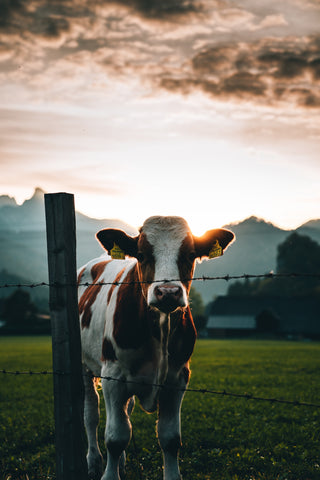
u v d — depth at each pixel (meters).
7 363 29.81
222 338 99.44
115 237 5.71
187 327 5.64
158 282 5.03
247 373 21.59
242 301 109.81
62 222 4.55
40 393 15.41
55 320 4.61
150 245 5.42
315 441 8.16
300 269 137.50
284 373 21.59
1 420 10.76
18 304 114.44
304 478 6.38
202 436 8.52
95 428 7.16
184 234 5.50
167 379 5.63
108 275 7.30
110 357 5.87
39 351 43.41
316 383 17.38
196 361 29.56
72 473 4.56
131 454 7.54
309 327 99.62
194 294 144.88
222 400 12.78
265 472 6.49
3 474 6.56
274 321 102.12
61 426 4.59
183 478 6.44
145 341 5.55
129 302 5.72
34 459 7.25
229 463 6.89
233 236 5.93
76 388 4.62
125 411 5.80
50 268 4.62
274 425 9.56
